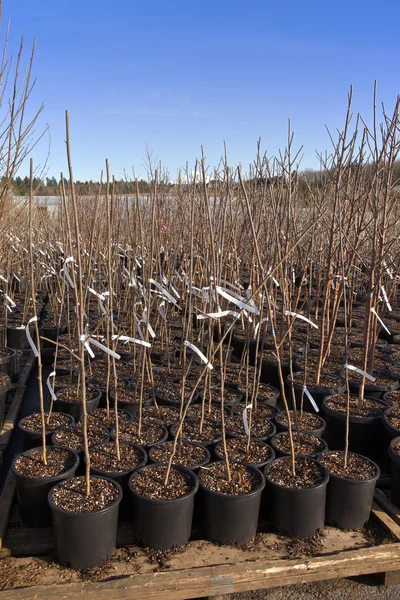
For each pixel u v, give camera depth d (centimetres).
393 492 196
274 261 191
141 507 161
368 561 160
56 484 170
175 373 295
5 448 241
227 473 179
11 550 161
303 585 167
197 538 175
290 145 214
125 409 244
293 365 314
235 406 250
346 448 190
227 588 148
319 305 475
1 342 373
